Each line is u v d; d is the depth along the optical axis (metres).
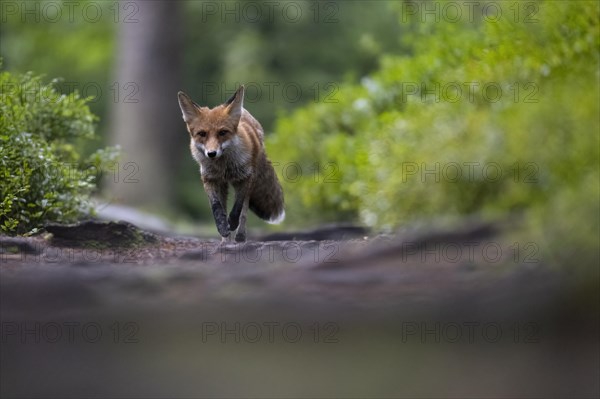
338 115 21.33
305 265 9.79
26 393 7.03
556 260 8.59
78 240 12.13
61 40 44.88
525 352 7.54
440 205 11.26
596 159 9.29
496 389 7.15
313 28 42.25
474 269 9.12
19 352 7.47
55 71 43.22
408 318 8.08
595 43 12.55
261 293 8.82
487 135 10.91
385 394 7.07
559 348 7.62
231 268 9.86
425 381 7.09
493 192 10.86
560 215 8.79
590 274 8.26
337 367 7.31
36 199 12.94
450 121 11.99
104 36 46.09
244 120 14.09
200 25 44.03
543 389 7.08
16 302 8.45
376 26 40.78
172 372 7.26
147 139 35.50
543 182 9.81
